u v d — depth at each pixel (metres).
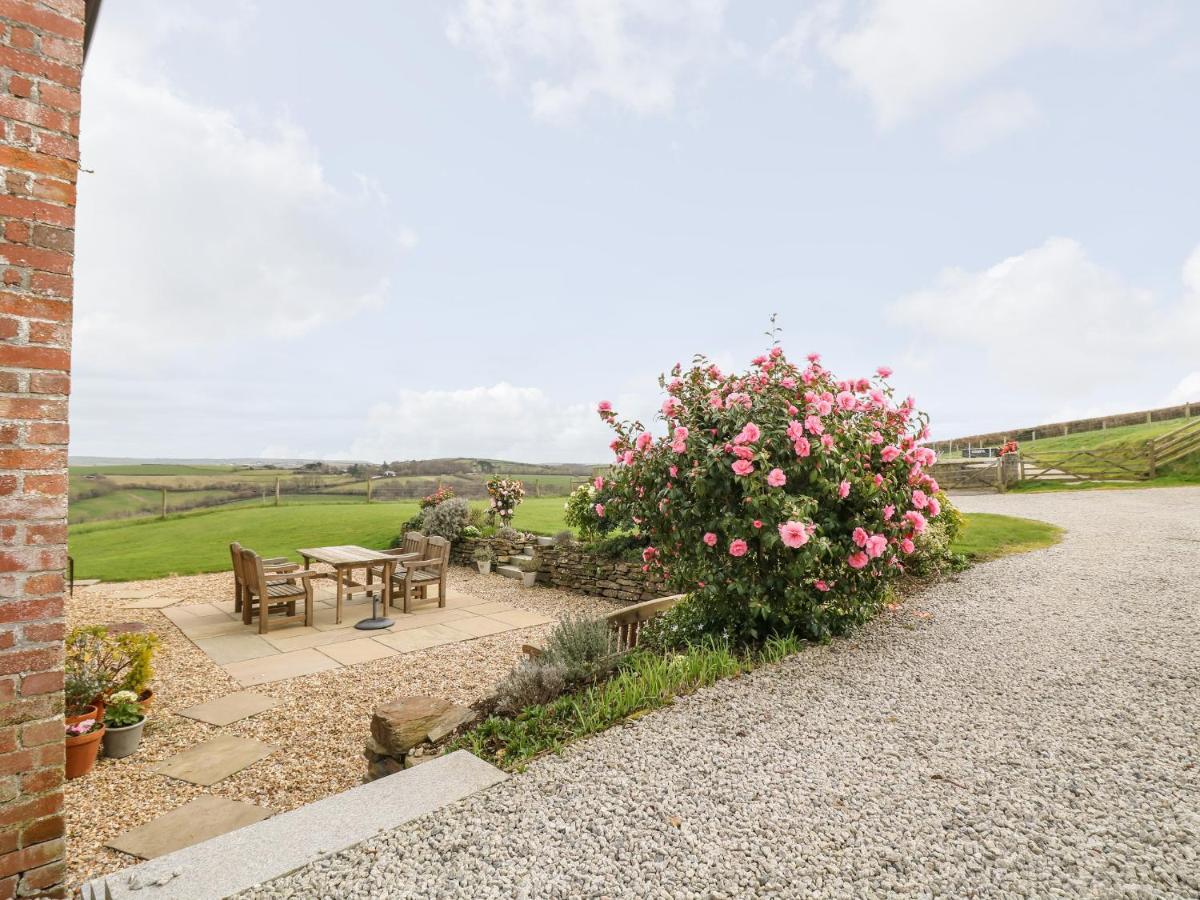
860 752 3.09
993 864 2.19
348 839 2.32
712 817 2.51
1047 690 3.92
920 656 4.62
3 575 1.87
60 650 1.99
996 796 2.66
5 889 1.90
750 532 4.54
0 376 1.85
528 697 3.90
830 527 4.77
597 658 4.54
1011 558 8.30
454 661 6.24
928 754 3.07
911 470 5.32
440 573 8.73
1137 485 18.02
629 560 9.23
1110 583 6.70
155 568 11.41
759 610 4.72
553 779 2.82
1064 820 2.47
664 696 3.83
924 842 2.33
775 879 2.11
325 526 15.26
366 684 5.55
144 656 4.64
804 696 3.85
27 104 1.92
